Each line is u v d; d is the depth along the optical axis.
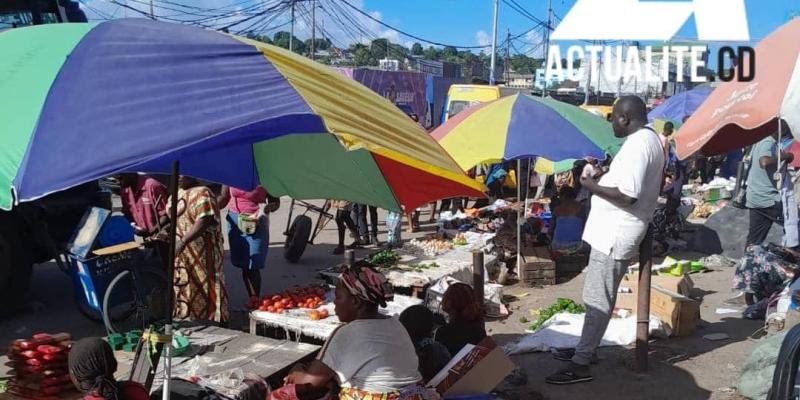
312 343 6.39
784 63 4.60
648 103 27.12
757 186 8.97
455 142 7.47
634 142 5.46
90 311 7.14
